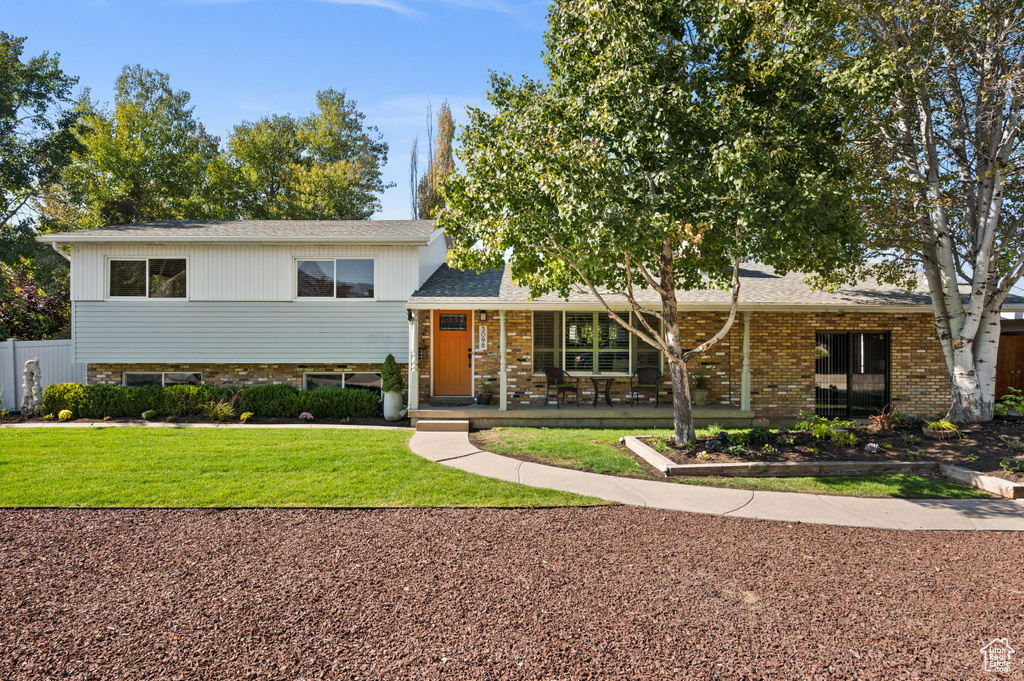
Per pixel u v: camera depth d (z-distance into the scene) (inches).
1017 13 360.2
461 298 481.1
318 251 540.4
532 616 151.6
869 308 470.3
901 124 422.6
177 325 537.0
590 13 299.3
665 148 287.7
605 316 534.9
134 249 536.4
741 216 261.7
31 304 679.7
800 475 311.9
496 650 134.3
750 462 317.7
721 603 160.2
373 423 488.1
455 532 219.3
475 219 343.0
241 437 397.4
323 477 292.2
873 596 165.6
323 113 1417.3
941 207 402.3
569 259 329.4
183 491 264.7
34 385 508.4
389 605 157.6
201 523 225.9
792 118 289.4
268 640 138.6
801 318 520.7
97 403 497.7
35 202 1241.4
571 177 277.7
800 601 161.9
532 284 387.9
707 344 351.3
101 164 1146.0
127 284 538.9
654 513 246.4
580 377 509.4
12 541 204.5
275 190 1371.8
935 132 433.4
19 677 121.9
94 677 122.3
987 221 398.9
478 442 395.9
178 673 124.0
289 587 168.7
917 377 516.1
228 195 1291.8
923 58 368.2
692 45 299.0
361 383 546.3
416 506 251.3
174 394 499.5
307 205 1238.3
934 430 367.6
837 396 520.4
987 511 251.4
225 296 538.3
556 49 328.2
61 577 174.9
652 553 199.5
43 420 487.5
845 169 312.0
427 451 363.3
